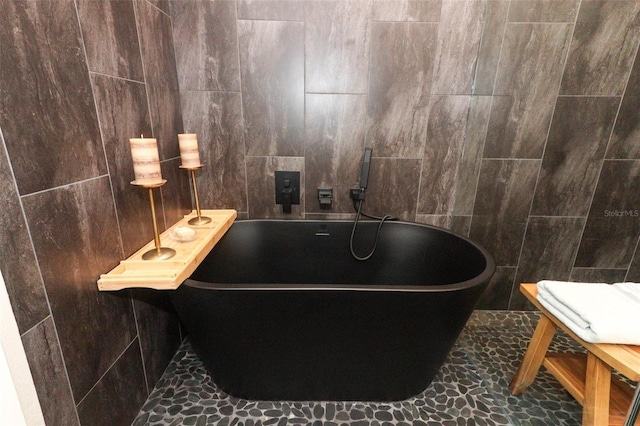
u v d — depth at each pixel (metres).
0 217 0.60
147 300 1.20
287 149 1.59
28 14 0.67
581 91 1.18
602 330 0.75
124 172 1.04
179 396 1.21
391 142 1.58
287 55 1.45
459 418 1.13
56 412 0.75
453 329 1.07
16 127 0.64
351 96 1.51
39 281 0.70
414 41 1.43
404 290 0.97
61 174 0.76
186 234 1.19
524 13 1.33
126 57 1.05
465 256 1.38
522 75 1.38
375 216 1.70
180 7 1.39
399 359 1.10
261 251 1.62
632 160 0.99
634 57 1.02
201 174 1.62
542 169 1.37
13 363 0.63
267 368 1.12
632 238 0.96
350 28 1.41
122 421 1.04
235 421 1.11
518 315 1.60
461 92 1.50
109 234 0.96
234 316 1.00
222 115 1.53
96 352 0.90
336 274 1.66
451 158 1.60
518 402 1.19
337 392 1.18
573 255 1.21
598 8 1.13
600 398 0.80
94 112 0.89
